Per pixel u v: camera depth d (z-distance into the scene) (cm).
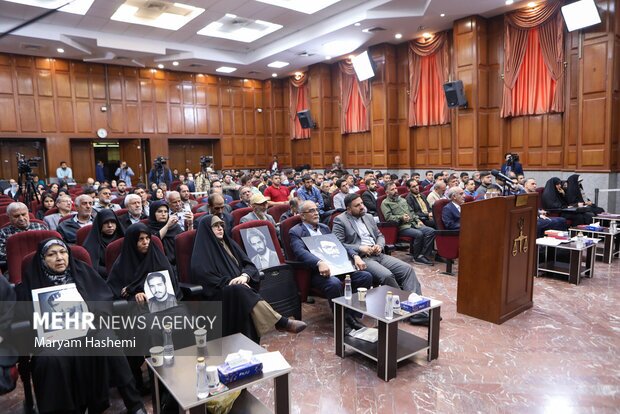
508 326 326
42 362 201
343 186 656
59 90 1187
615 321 332
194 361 202
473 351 286
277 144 1584
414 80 1110
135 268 280
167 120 1378
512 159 838
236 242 342
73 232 410
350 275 339
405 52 1146
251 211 455
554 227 562
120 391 218
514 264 338
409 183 613
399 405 225
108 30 1030
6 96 1111
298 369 268
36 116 1154
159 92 1362
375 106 1191
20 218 373
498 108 951
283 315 327
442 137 1089
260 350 212
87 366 211
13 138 1129
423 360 276
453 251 473
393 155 1191
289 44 1131
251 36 1168
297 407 225
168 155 1384
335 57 1265
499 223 323
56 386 201
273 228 362
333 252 343
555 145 877
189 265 314
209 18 973
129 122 1308
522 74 898
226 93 1500
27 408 227
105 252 309
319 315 371
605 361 268
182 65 1313
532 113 891
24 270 242
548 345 292
